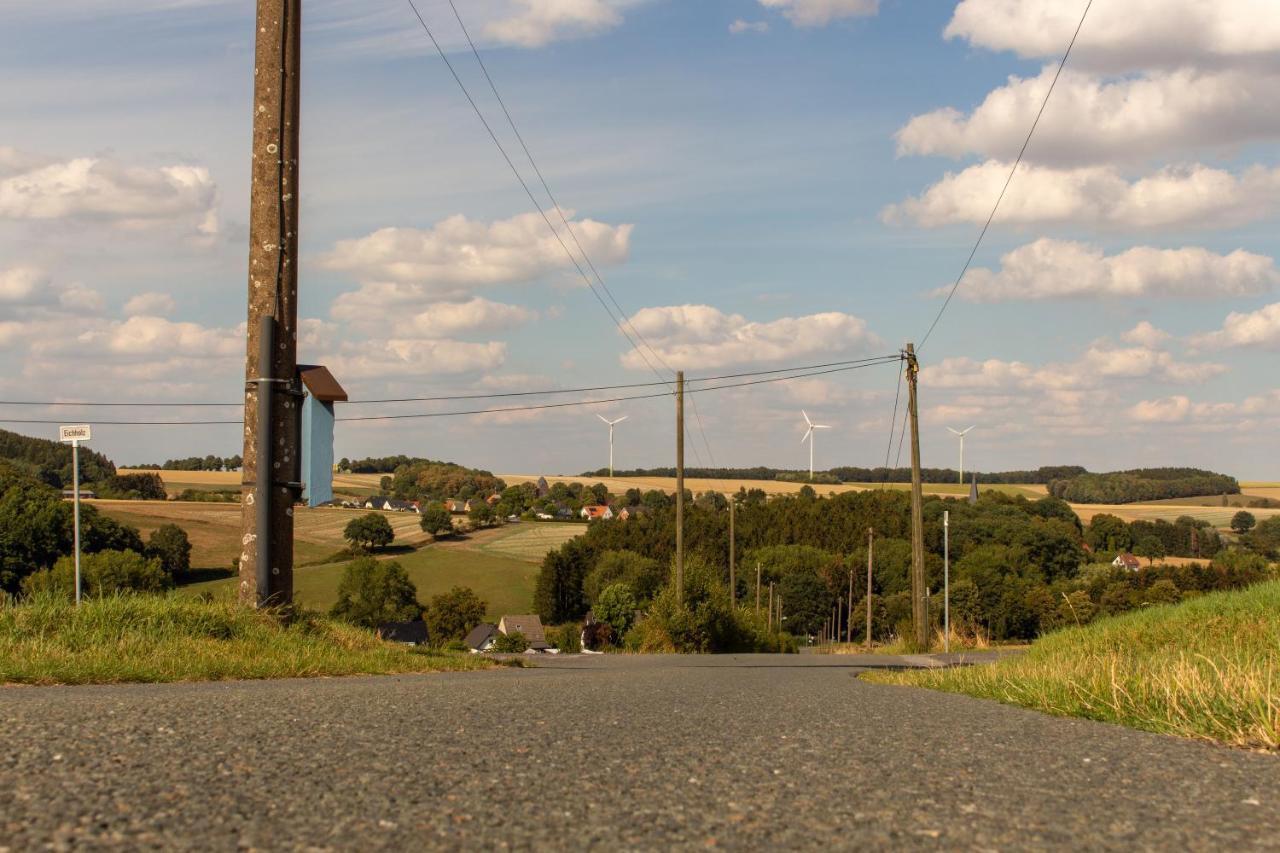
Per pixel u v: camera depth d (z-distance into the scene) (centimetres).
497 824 292
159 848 252
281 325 1194
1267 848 285
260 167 1205
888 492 9775
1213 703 610
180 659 916
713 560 8294
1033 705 798
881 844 281
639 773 379
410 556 8794
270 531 1177
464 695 714
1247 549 8875
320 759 383
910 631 3073
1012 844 283
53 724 444
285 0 1212
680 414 3300
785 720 604
